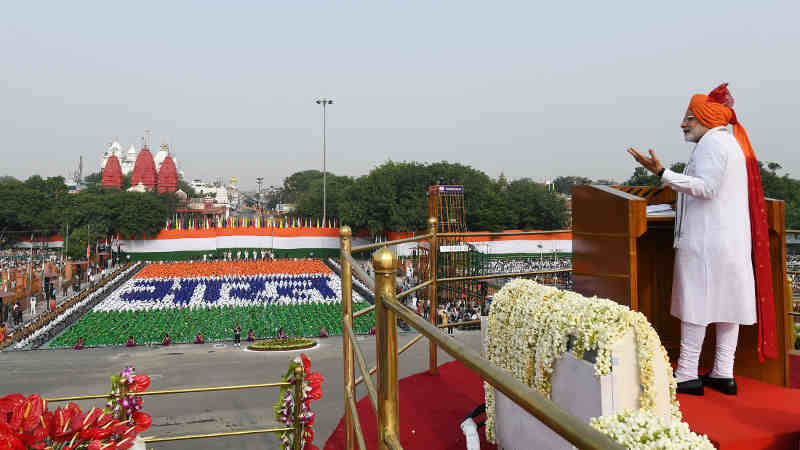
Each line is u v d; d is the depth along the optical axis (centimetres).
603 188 436
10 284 3941
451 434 411
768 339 379
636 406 270
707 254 374
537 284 365
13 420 267
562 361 305
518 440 341
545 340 315
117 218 6775
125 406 445
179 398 1557
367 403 531
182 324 3178
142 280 5275
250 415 1398
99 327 3098
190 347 2553
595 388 272
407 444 394
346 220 6469
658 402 270
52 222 7412
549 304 324
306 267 6022
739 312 368
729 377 379
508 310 367
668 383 274
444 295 2684
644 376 268
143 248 7006
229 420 1358
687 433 190
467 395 504
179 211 10831
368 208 6353
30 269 4384
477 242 4400
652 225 474
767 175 5591
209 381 1775
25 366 2100
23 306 4147
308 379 501
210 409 1450
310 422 495
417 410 465
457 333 2155
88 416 292
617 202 406
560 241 6338
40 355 2378
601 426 206
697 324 378
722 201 373
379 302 201
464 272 2600
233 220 7631
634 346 271
